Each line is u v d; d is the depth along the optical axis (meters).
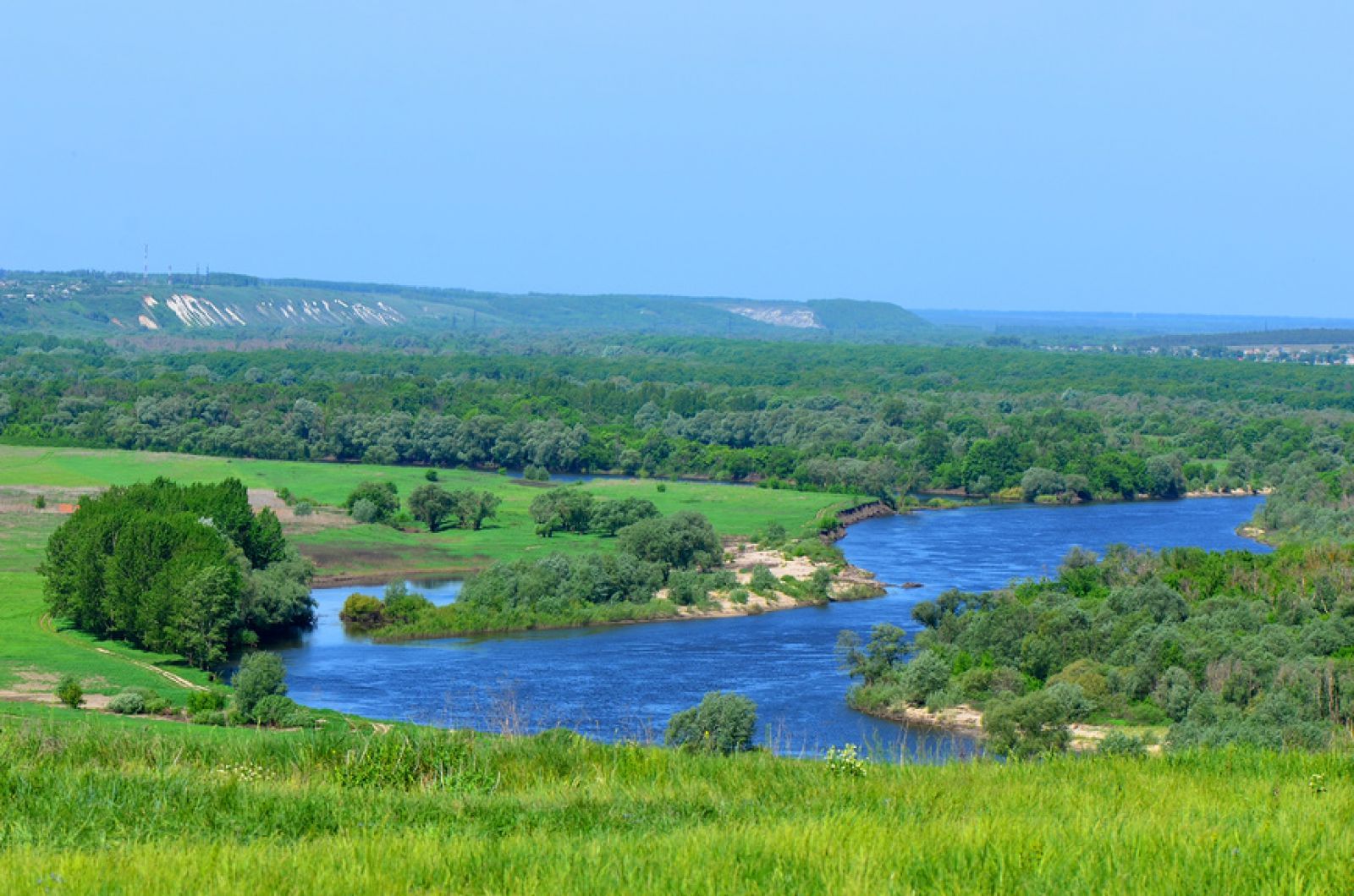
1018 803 26.45
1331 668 92.38
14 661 115.88
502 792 29.31
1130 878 19.86
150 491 170.62
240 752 31.97
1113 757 32.50
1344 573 129.00
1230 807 25.61
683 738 83.19
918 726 100.25
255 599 139.50
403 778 30.78
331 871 20.36
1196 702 95.56
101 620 133.12
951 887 19.61
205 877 20.12
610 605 154.62
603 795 27.81
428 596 166.12
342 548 194.50
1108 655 111.19
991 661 114.00
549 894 19.52
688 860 20.70
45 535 190.50
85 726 34.00
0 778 27.00
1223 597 125.44
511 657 130.38
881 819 24.36
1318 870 20.27
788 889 19.64
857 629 145.50
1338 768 30.69
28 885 19.31
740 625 149.12
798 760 32.06
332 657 130.38
